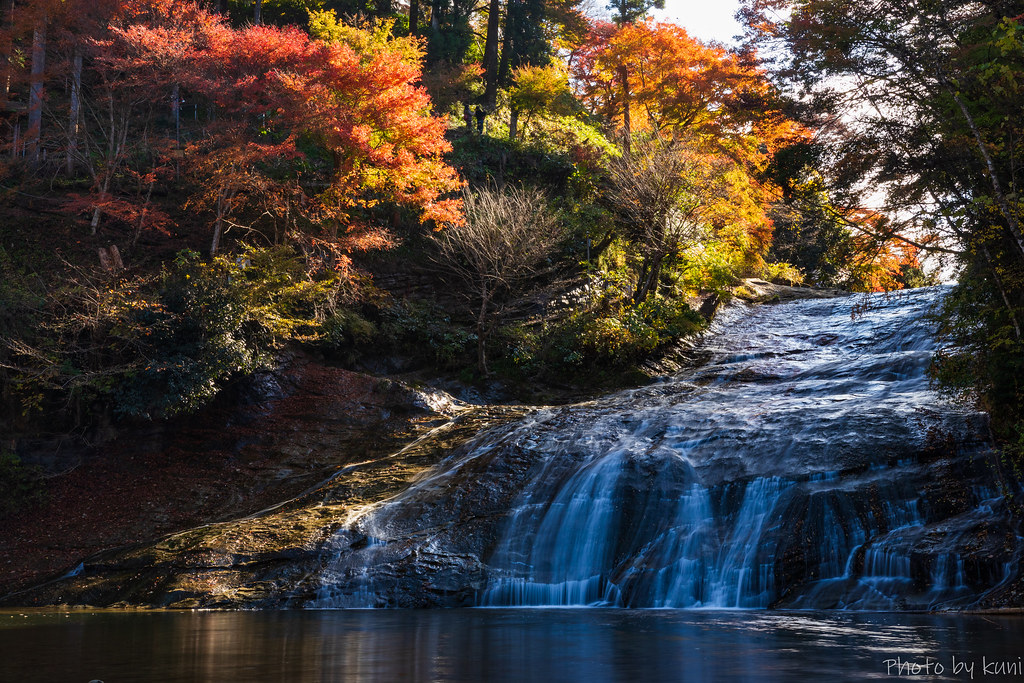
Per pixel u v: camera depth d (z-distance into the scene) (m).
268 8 46.75
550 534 13.09
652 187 26.72
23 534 16.33
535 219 25.11
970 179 13.28
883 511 11.34
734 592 11.06
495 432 17.95
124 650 7.16
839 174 15.37
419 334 24.47
